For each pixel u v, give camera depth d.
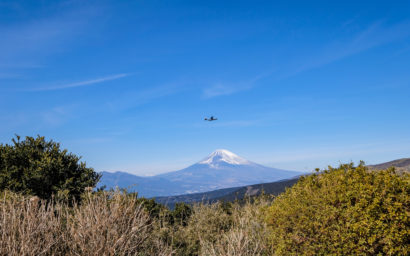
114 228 4.89
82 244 4.46
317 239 4.61
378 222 3.99
